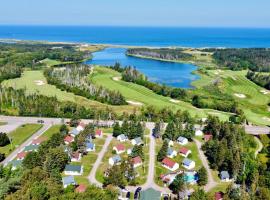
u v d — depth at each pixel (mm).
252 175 111562
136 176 117562
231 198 99562
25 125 166375
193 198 96188
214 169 126188
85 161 128625
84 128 154250
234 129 150875
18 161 122188
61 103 193625
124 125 154500
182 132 155125
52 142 132875
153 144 148000
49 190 85875
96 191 90250
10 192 86125
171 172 121625
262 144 153375
